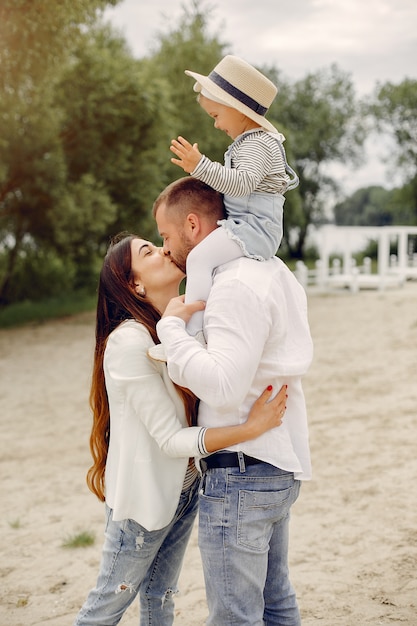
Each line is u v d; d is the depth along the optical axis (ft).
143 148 66.28
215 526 8.02
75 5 46.57
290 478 8.21
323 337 45.96
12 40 47.26
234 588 8.04
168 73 78.38
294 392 8.41
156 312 8.93
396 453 21.50
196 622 12.57
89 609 8.92
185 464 8.61
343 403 28.48
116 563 8.79
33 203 60.34
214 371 7.50
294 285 8.55
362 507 17.54
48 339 53.01
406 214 169.78
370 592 13.12
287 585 9.04
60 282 76.38
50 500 20.22
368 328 48.01
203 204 8.46
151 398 8.25
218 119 8.98
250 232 8.19
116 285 8.89
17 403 33.45
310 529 16.47
